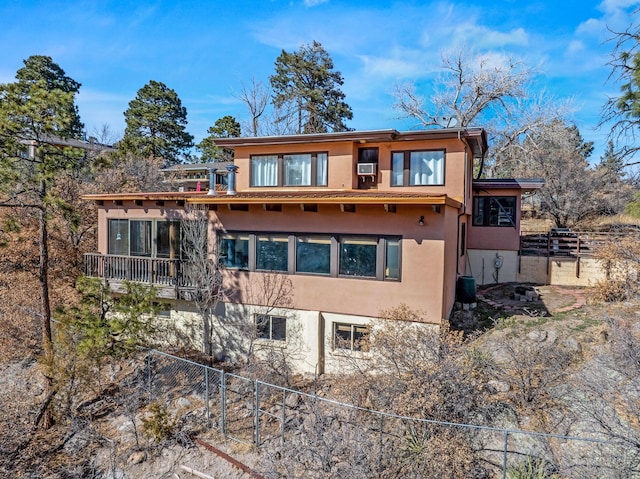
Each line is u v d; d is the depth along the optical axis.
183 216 12.68
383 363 8.55
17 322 12.78
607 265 13.31
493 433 7.34
